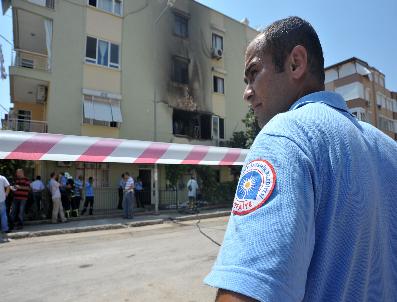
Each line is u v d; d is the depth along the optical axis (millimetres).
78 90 15891
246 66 1135
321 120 871
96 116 16156
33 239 9297
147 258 6727
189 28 20938
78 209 13617
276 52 1041
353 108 30516
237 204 766
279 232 677
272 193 719
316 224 769
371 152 983
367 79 32031
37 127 15453
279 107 1048
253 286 646
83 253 7355
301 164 760
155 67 18797
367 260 815
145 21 18766
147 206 17047
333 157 813
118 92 17219
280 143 789
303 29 1035
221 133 21859
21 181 10805
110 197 16375
